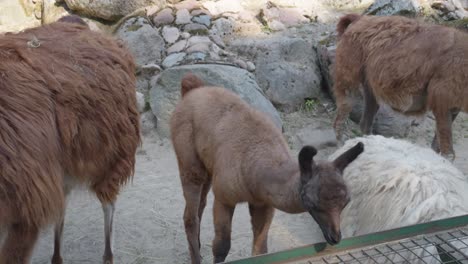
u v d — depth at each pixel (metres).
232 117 3.91
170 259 4.64
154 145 6.94
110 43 4.04
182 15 8.48
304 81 7.80
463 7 9.58
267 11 8.95
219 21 8.52
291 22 8.99
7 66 3.26
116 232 5.02
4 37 3.57
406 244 2.98
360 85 6.81
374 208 4.31
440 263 3.04
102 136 3.67
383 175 4.38
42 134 3.23
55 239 4.16
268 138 3.69
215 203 3.96
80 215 5.32
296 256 2.66
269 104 7.24
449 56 5.81
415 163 4.44
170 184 5.98
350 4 9.62
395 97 6.28
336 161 2.93
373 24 6.40
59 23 4.06
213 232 5.02
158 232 5.05
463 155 6.79
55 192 3.33
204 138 4.03
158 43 8.11
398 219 4.07
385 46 6.21
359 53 6.50
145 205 5.52
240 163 3.67
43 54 3.54
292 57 8.08
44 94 3.31
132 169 4.07
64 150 3.44
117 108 3.80
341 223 4.58
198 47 7.99
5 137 3.06
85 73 3.62
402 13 8.97
